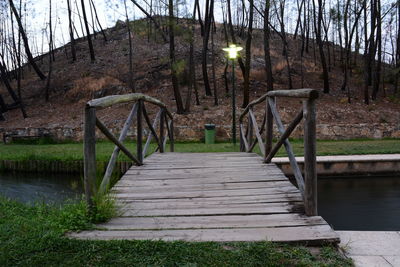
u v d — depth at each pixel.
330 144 13.27
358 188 8.39
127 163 9.04
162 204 3.34
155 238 2.46
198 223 2.79
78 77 24.03
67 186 8.95
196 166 5.30
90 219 2.81
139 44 28.41
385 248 2.46
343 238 2.67
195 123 16.30
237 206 3.23
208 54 24.20
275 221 2.79
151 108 18.19
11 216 3.18
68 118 18.94
